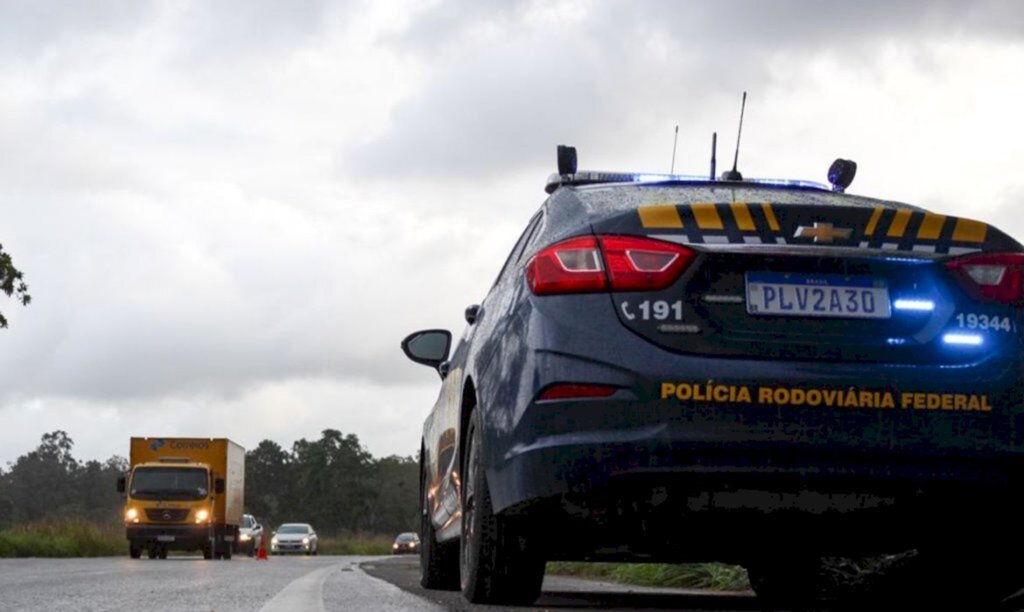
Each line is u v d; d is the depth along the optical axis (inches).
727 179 193.6
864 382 142.8
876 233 148.9
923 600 172.9
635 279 146.3
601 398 143.4
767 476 140.3
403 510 6077.8
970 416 143.9
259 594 228.2
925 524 147.3
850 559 218.8
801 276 146.5
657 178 189.5
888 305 146.7
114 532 1243.2
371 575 389.4
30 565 533.3
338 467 5846.5
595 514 145.1
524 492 148.6
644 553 158.7
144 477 1099.3
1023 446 144.6
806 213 148.3
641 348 143.8
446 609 172.4
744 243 146.5
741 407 141.4
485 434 164.7
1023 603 168.6
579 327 146.8
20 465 7052.2
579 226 153.9
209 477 1111.6
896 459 142.1
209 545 1101.1
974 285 148.8
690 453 140.5
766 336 144.3
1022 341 148.4
